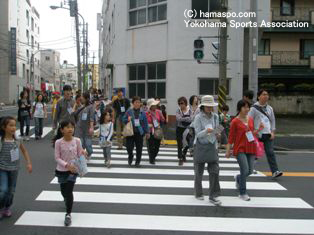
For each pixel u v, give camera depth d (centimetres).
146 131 974
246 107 680
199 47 1348
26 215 575
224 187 780
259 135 846
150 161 1027
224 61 1386
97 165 988
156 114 1075
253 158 692
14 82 5794
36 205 625
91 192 716
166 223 552
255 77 1429
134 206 633
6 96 5559
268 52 2948
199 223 555
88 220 557
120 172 905
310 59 2855
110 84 2702
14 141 554
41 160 1028
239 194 701
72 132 551
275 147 1380
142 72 1959
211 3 1803
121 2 2030
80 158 552
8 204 562
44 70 10219
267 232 523
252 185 803
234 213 605
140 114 972
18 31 6084
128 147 981
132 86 2011
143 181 815
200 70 1819
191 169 958
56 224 538
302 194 732
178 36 1805
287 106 2948
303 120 2530
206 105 640
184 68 1812
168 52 1828
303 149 1384
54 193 699
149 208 623
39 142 1385
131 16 2008
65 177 544
